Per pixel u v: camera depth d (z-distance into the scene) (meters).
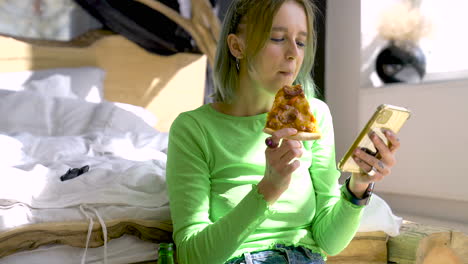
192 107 3.87
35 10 3.54
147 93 3.71
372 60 3.95
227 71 1.29
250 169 1.20
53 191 1.34
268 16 1.14
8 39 3.30
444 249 1.56
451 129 3.09
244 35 1.24
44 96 2.85
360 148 1.00
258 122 1.24
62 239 1.24
